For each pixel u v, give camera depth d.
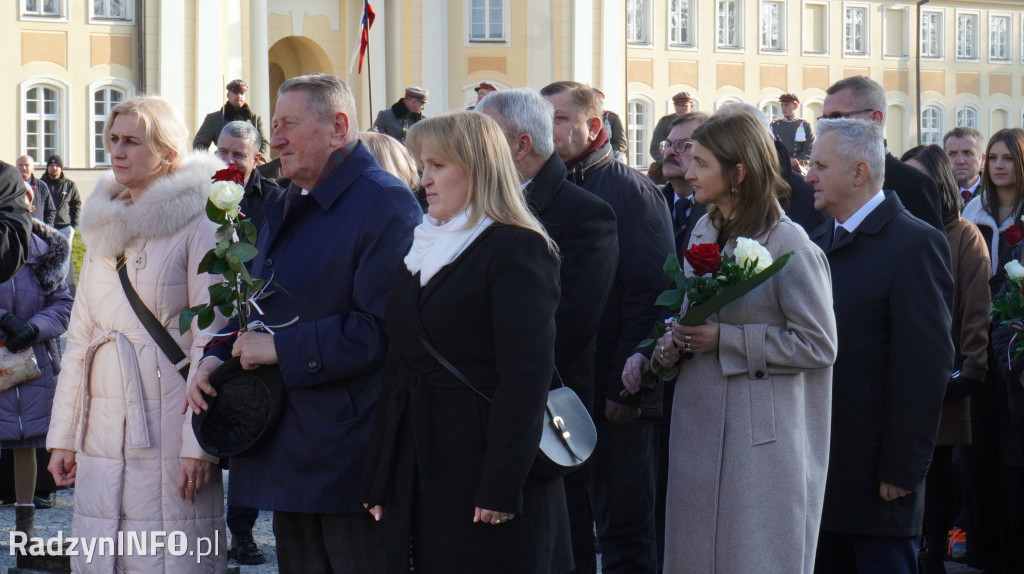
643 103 42.34
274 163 8.95
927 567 7.24
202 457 5.30
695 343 4.79
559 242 5.42
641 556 6.20
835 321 5.30
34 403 7.53
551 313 4.34
